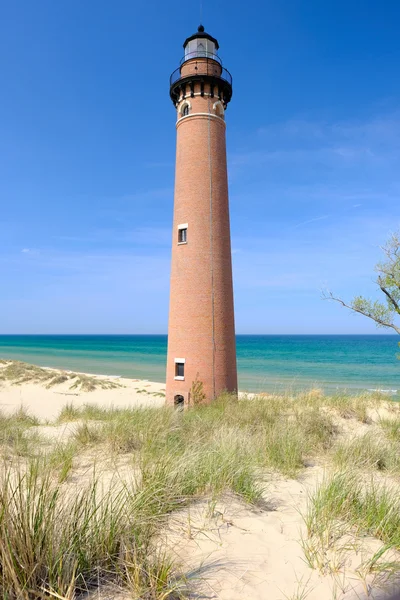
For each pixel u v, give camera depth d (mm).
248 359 76688
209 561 3441
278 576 3293
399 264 11680
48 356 88375
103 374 55719
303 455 7496
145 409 12977
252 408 11891
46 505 3691
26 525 3012
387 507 4453
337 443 8328
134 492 4547
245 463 5895
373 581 3279
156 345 146750
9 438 7848
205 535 3922
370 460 7105
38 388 34125
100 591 2881
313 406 12289
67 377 37719
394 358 79125
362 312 12070
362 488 5500
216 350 18234
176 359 18672
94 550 3203
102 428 8820
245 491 5090
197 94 20188
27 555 2832
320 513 4402
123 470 6008
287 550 3758
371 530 4203
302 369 58031
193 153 19797
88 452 7168
